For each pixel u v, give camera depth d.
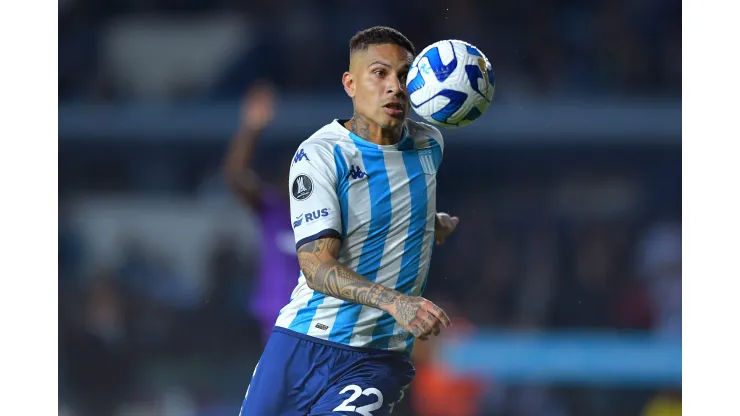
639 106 49.56
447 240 49.03
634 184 50.56
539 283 46.88
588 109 49.38
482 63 16.73
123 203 52.53
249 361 42.12
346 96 53.72
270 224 29.81
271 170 49.22
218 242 44.44
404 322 14.89
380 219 17.02
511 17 55.88
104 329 43.16
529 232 49.66
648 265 47.03
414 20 56.47
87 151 51.88
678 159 50.28
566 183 50.78
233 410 40.81
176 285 50.09
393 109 16.91
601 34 55.34
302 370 17.42
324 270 15.92
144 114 50.84
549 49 54.75
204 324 42.66
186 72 58.38
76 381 42.31
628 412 41.22
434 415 36.72
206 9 59.41
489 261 48.09
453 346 37.53
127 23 59.03
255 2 57.69
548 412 40.56
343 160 16.86
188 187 52.91
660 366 41.88
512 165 50.88
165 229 52.53
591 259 47.22
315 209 16.39
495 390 40.38
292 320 17.66
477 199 50.72
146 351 42.84
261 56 54.91
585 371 41.44
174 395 41.94
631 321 44.84
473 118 16.91
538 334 43.69
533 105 50.09
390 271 17.23
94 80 55.75
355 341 17.33
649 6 55.84
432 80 16.50
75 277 49.28
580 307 45.47
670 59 54.56
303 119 49.88
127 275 48.31
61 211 51.38
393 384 17.56
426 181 17.55
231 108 50.88
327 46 55.44
